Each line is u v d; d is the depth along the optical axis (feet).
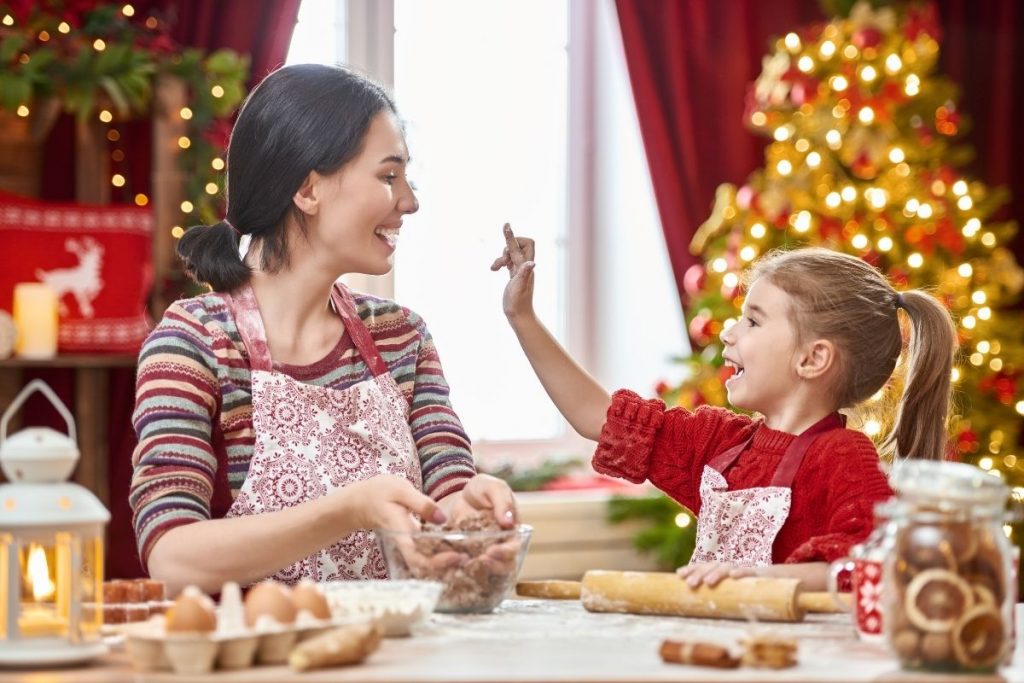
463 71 16.67
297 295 6.86
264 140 6.70
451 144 16.60
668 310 16.83
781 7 16.76
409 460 6.82
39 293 11.97
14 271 12.14
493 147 16.90
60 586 4.47
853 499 6.51
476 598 5.62
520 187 17.12
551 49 17.34
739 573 5.56
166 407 6.31
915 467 4.64
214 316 6.68
